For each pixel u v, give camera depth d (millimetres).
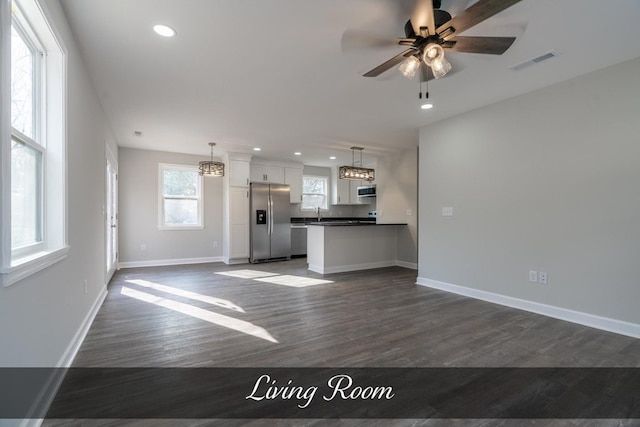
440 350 2441
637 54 2615
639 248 2672
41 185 1937
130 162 6133
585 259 2988
